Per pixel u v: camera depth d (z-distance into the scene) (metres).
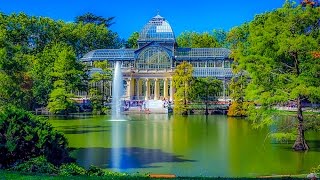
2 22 176.62
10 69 73.62
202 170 45.34
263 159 51.62
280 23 60.00
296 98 58.25
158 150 57.72
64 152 38.19
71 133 76.38
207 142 65.44
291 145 62.16
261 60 59.84
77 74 122.00
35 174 30.05
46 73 120.88
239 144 63.47
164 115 123.88
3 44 77.25
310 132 76.75
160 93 179.50
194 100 133.00
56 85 115.69
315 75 57.62
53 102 110.81
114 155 53.69
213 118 112.38
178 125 92.38
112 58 165.12
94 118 110.44
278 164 48.72
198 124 94.62
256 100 60.06
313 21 59.06
